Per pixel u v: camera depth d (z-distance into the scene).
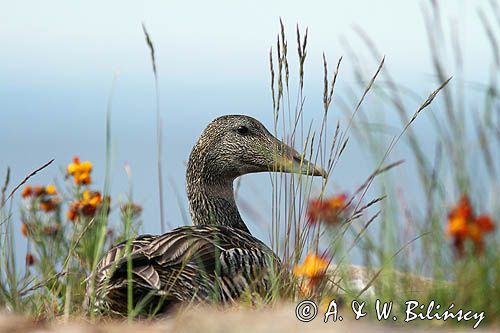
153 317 11.29
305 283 12.21
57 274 12.61
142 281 11.26
